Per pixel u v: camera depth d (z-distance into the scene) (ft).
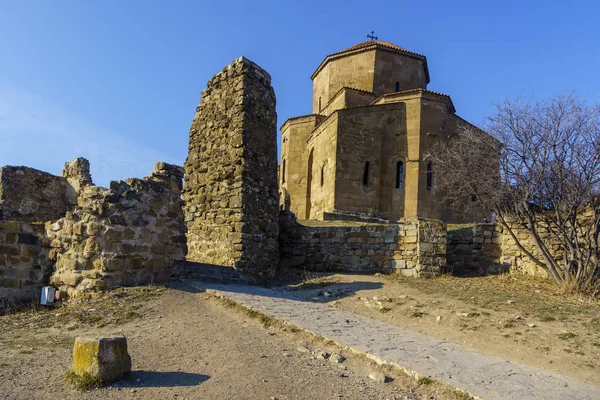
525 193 47.62
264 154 49.14
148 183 36.17
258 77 50.11
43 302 33.04
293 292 41.14
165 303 30.83
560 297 38.55
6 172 61.21
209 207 48.08
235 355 22.27
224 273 42.16
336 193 92.48
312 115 112.98
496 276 48.73
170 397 17.52
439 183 81.66
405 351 24.03
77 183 66.95
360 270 50.80
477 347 26.68
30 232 35.32
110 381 18.43
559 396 19.27
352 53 109.09
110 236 33.14
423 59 109.50
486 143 53.01
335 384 19.75
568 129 46.21
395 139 97.14
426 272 48.11
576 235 43.60
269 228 48.39
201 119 52.16
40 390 17.62
